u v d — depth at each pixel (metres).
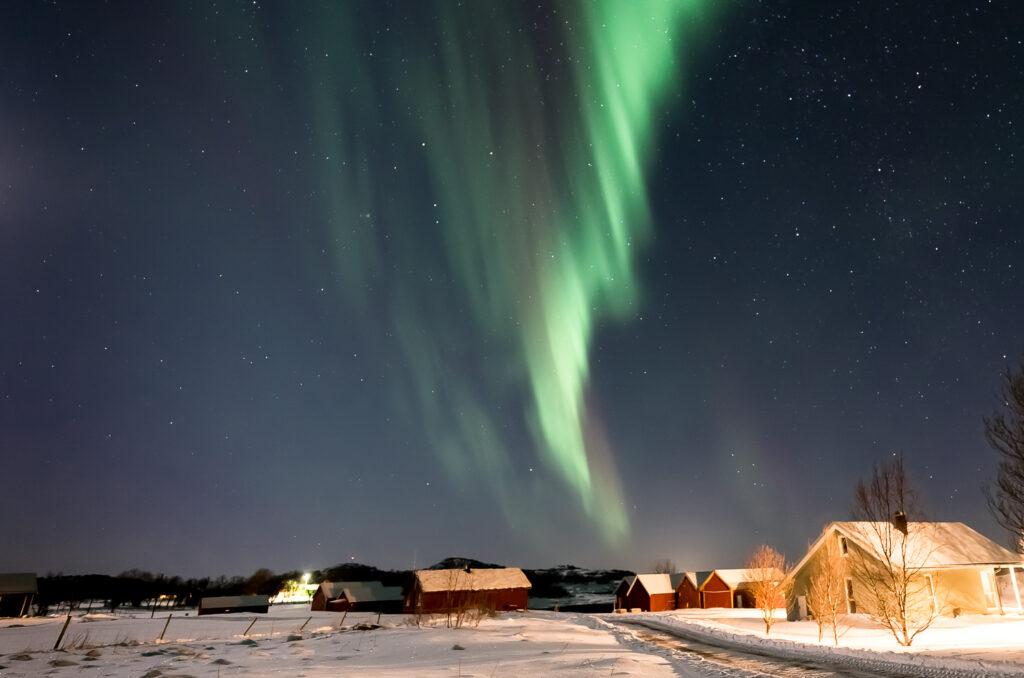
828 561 37.72
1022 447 22.52
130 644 31.28
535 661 20.62
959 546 37.22
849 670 17.56
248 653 26.36
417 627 41.44
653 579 84.25
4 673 20.05
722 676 17.34
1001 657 18.12
